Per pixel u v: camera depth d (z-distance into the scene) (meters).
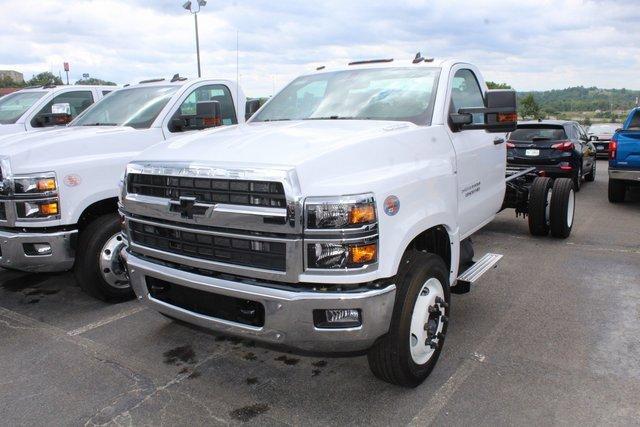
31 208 4.80
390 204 3.14
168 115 6.16
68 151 5.12
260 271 3.05
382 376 3.56
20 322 4.92
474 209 4.71
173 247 3.45
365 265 2.97
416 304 3.51
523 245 7.55
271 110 4.90
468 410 3.36
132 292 5.43
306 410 3.41
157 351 4.29
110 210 5.45
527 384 3.66
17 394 3.65
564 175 11.30
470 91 4.98
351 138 3.39
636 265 6.48
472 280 4.33
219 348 4.34
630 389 3.57
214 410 3.43
